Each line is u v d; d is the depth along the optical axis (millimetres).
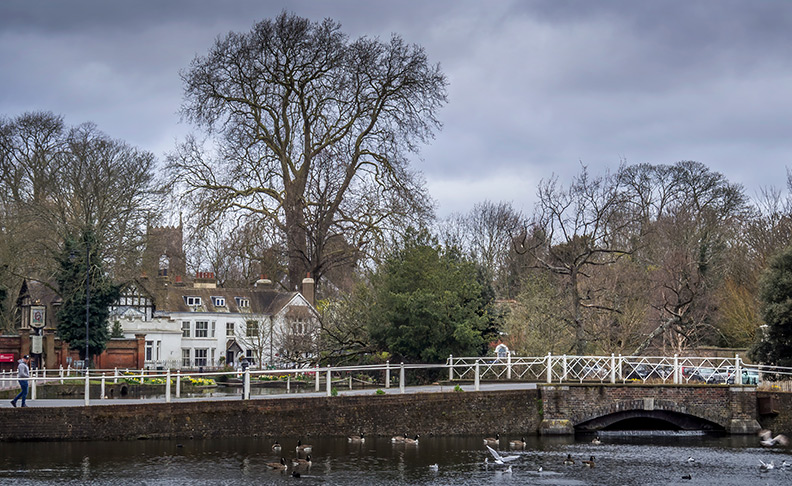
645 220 84250
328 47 67000
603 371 50812
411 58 68062
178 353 88562
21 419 35531
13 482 28891
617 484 30422
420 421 40531
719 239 78812
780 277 52125
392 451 36469
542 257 84125
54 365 67375
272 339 79562
